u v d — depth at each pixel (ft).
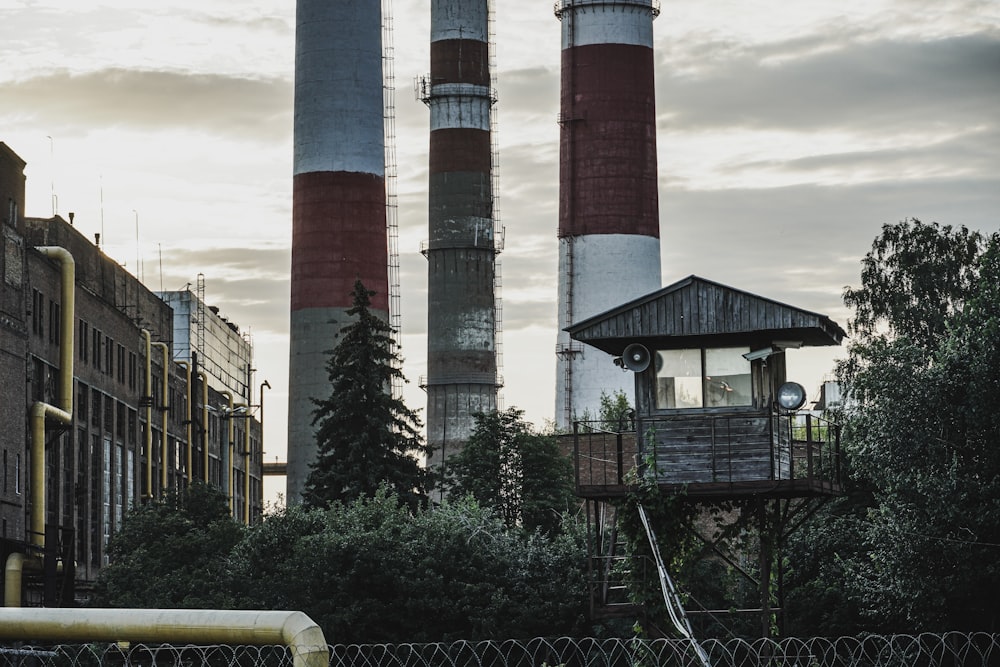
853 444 177.58
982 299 176.55
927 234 276.21
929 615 164.25
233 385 520.42
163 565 217.15
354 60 379.96
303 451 367.45
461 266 390.42
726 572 180.96
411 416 245.86
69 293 266.77
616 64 387.34
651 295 152.35
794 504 193.26
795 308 149.59
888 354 177.37
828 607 180.24
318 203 374.63
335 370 242.58
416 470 241.76
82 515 291.99
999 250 182.19
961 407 168.76
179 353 449.48
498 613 182.50
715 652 166.61
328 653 94.73
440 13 397.39
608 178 384.47
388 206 387.55
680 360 152.56
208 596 194.08
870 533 170.09
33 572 226.58
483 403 387.34
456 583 184.34
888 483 171.01
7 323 236.22
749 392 151.23
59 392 263.49
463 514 198.59
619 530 151.84
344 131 377.09
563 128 390.83
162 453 360.48
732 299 151.02
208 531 227.81
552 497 239.91
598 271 382.83
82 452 293.02
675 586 150.82
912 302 274.36
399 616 184.44
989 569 161.79
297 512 200.34
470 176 392.27
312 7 381.40
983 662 124.16
